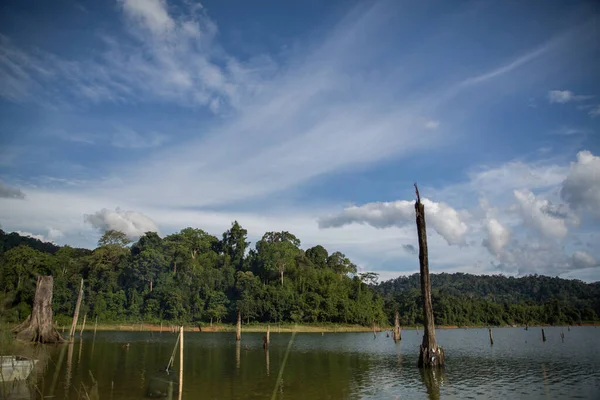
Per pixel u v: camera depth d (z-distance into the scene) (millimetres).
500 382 35250
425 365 42219
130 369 39500
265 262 139875
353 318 133000
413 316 167500
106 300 118250
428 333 43031
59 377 34500
